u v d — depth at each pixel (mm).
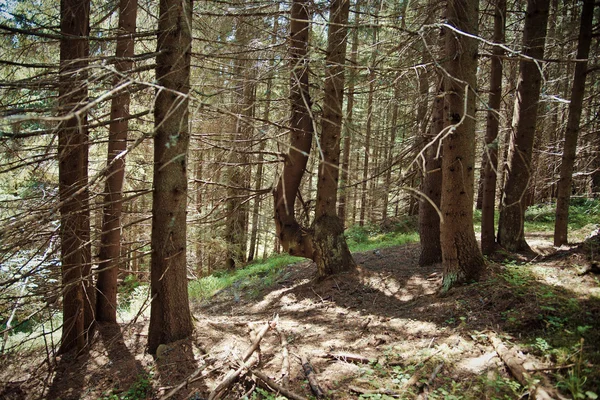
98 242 6074
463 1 5121
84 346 5125
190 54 4754
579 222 9984
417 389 3674
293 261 11219
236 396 4039
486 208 7215
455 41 5184
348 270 7602
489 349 4105
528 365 3576
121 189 6008
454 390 3551
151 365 4754
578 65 6578
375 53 5797
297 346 4902
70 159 4719
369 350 4590
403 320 5312
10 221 3586
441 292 5734
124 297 11039
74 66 4242
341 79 6602
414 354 4301
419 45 6480
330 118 7066
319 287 7445
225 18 6914
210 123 8969
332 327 5504
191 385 4219
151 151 8828
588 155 11891
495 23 6984
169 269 5016
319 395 3754
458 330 4625
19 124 3750
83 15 4797
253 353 4750
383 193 5023
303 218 8750
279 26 7824
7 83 3477
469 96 5203
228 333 5348
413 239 11031
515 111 7207
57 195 3918
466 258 5656
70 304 5160
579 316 4211
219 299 9461
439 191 7465
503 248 7266
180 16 4543
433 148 7238
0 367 5035
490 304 4961
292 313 6586
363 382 3891
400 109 9859
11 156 3938
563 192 7090
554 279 5441
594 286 5023
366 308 6176
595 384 3178
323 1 6895
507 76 9352
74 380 4668
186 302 5262
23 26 4590
